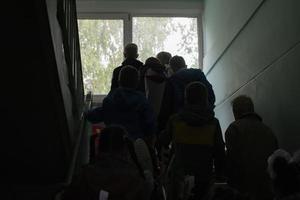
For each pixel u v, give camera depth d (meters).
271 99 3.60
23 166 3.66
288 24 3.20
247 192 2.84
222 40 5.70
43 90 2.90
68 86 3.52
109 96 3.30
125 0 7.55
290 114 3.16
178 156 2.96
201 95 3.11
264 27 3.81
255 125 3.05
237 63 4.81
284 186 1.99
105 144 2.43
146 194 2.35
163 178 3.25
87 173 2.29
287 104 3.22
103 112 3.29
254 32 4.13
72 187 2.26
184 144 2.98
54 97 2.98
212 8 6.68
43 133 3.27
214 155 3.04
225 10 5.58
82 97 5.02
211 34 6.72
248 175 2.90
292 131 3.12
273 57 3.55
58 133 3.29
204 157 2.96
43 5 2.46
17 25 2.52
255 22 4.09
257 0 3.98
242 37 4.60
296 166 2.01
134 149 2.73
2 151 3.47
